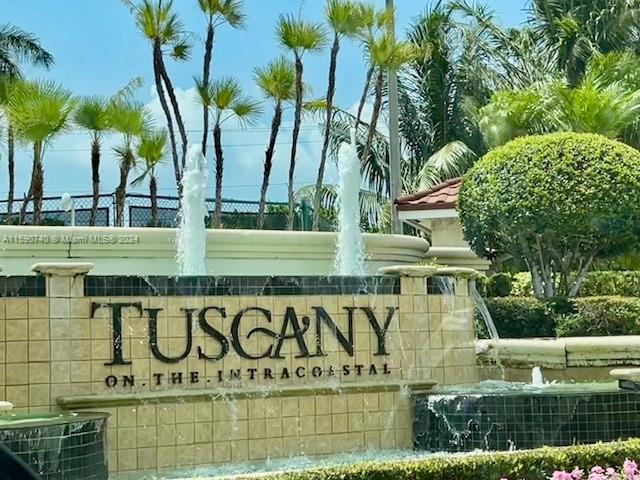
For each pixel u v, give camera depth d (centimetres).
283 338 1110
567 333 1418
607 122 2033
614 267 2019
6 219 2136
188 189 1448
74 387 1016
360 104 2116
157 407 1034
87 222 2084
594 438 1057
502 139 2233
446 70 2936
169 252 1429
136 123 1883
